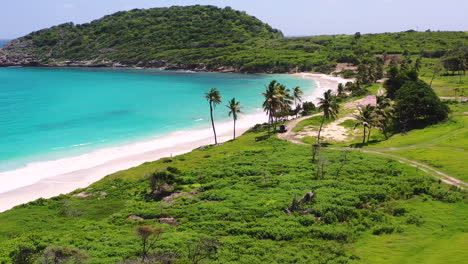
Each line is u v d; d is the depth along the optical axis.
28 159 84.00
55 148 93.19
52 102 157.75
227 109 150.62
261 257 35.59
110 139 103.56
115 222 49.53
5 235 45.78
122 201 59.06
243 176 66.00
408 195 50.06
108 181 69.06
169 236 41.41
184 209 52.03
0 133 105.12
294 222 43.97
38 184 70.38
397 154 72.19
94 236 43.31
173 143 101.94
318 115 119.75
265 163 72.31
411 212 44.56
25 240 42.16
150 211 52.31
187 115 138.25
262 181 61.56
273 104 98.25
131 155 90.19
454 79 167.12
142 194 61.94
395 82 129.88
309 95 175.88
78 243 40.84
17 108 142.38
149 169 74.81
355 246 37.41
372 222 42.81
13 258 37.34
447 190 50.16
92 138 103.81
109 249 38.34
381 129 93.00
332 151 79.69
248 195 55.22
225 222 45.69
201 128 119.69
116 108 148.12
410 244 36.59
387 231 40.16
